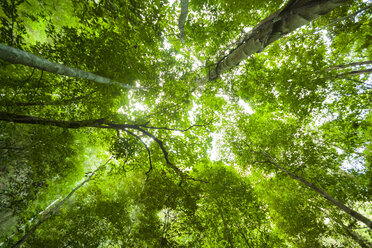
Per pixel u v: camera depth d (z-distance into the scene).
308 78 7.55
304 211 8.83
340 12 7.83
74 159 8.96
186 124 8.91
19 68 4.79
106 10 4.84
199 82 9.61
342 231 8.23
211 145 9.16
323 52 8.79
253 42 6.06
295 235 8.91
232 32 8.33
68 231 6.95
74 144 8.61
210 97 10.52
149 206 7.21
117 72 5.36
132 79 6.13
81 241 6.67
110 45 5.16
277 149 9.36
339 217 8.38
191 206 6.79
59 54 4.80
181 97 7.66
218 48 8.90
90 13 4.66
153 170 8.05
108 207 7.96
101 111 5.99
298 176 7.93
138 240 7.37
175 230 7.00
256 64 9.23
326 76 7.48
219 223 8.91
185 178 7.29
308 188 8.80
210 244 8.71
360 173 7.54
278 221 9.91
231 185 8.79
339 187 7.80
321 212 9.17
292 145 8.55
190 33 8.27
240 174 11.63
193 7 7.77
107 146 8.20
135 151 6.93
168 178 7.50
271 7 6.66
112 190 10.05
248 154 10.24
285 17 4.81
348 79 8.15
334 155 7.66
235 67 9.80
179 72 7.48
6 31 3.64
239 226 8.55
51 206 11.81
